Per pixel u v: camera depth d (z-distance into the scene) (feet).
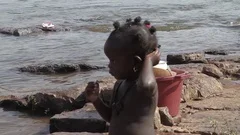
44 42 68.90
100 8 117.39
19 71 48.96
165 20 94.43
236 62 46.78
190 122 25.67
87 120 25.71
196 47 63.87
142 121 13.39
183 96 30.32
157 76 24.45
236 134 23.52
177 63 48.16
